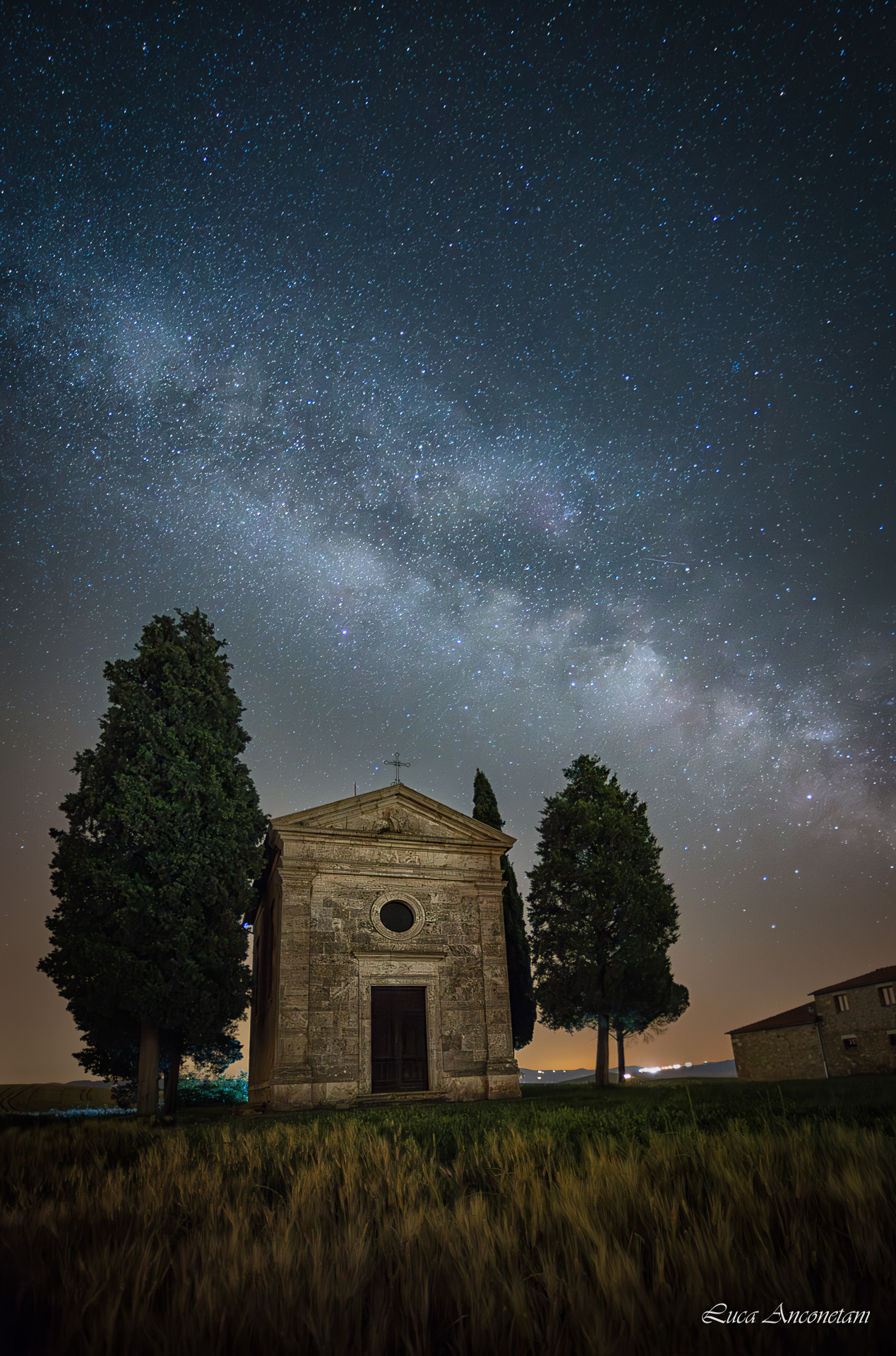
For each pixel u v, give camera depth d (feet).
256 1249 13.78
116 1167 28.84
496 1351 10.46
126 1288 12.66
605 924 106.01
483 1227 15.02
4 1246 16.30
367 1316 12.26
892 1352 10.33
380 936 89.76
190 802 85.81
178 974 78.95
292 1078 80.59
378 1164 24.89
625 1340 10.21
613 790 115.85
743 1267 12.50
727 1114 37.73
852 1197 15.94
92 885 79.87
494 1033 90.27
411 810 96.84
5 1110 128.57
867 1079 74.02
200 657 97.35
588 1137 30.12
